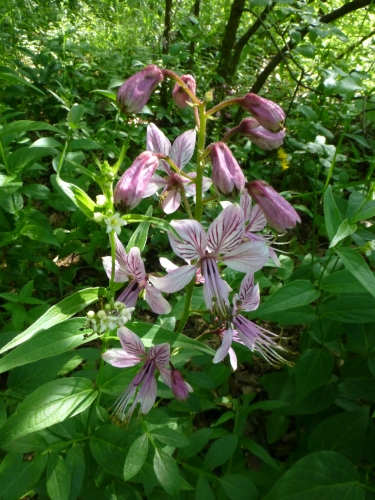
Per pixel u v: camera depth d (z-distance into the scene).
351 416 0.22
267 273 0.34
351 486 0.19
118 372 0.19
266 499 0.19
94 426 0.20
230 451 0.20
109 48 0.67
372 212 0.20
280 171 0.46
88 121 0.49
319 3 0.49
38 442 0.18
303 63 0.59
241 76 0.65
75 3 0.83
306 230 0.44
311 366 0.22
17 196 0.30
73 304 0.16
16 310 0.26
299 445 0.26
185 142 0.20
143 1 0.84
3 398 0.21
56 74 0.49
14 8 0.60
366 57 0.54
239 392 0.31
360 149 0.50
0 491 0.17
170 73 0.16
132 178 0.15
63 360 0.21
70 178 0.30
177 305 0.23
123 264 0.18
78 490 0.18
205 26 0.72
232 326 0.19
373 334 0.24
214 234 0.17
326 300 0.27
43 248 0.36
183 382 0.19
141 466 0.18
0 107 0.38
